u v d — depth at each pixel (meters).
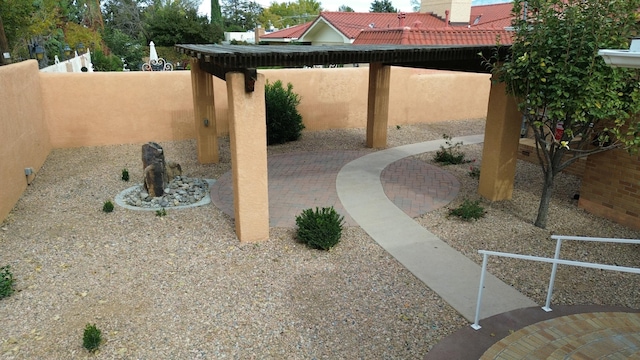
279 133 14.97
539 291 6.27
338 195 10.09
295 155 13.66
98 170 11.93
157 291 6.26
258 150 7.34
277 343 5.24
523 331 5.14
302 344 5.23
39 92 12.85
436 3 25.17
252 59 6.72
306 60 7.25
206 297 6.13
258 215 7.68
